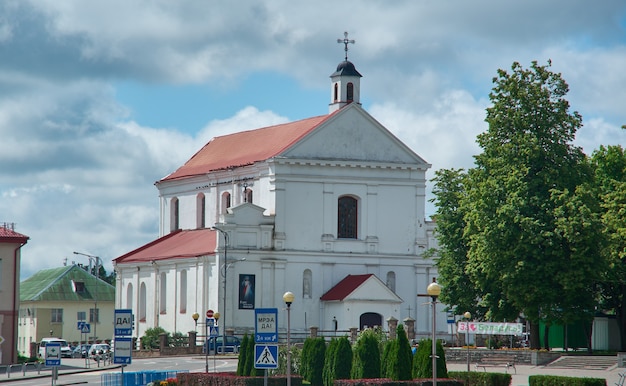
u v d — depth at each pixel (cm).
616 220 10000
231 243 13725
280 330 13825
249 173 14550
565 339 11000
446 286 11362
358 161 14225
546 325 10219
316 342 7869
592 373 8962
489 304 10562
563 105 10431
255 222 13850
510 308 10550
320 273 14050
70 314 17938
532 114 10375
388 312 13825
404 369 7144
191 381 7988
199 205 15600
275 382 7456
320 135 14150
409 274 14375
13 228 11412
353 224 14288
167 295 14750
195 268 14150
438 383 6906
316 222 14100
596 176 11131
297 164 14025
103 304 18200
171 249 15050
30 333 17850
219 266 13662
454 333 14162
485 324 9994
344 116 14250
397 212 14388
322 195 14138
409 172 14450
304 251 14000
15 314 11081
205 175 15338
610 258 9994
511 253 9969
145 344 14000
